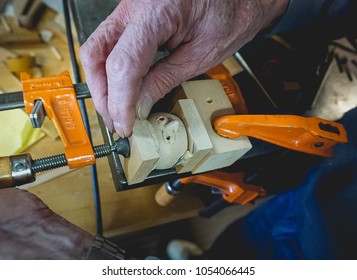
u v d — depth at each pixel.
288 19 0.68
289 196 0.89
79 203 0.73
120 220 0.74
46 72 0.87
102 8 0.64
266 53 0.79
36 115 0.48
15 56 0.86
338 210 0.76
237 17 0.54
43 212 0.48
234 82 0.64
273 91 0.72
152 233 1.11
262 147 0.63
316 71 0.77
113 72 0.43
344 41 0.84
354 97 0.76
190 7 0.48
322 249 0.78
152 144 0.47
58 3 0.93
